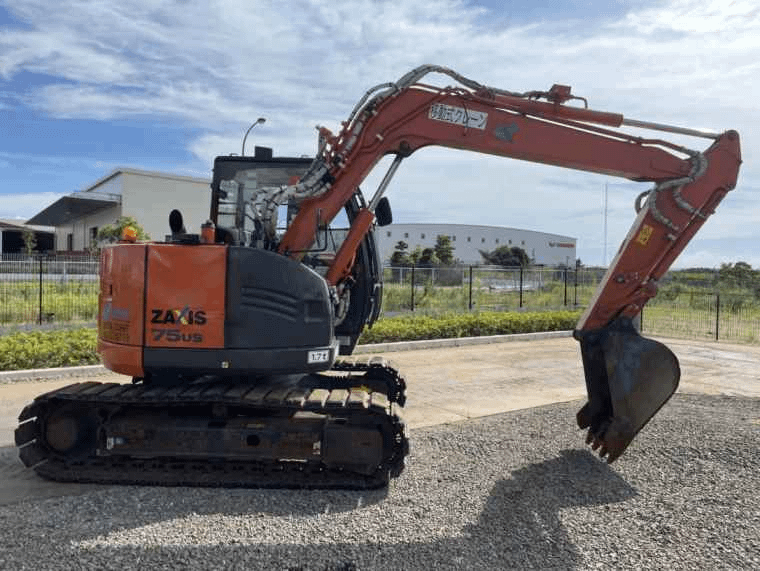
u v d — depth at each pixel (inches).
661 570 134.0
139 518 157.2
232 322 180.9
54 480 183.3
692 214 200.8
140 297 182.1
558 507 168.4
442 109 199.0
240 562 134.3
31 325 466.0
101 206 1889.8
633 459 209.5
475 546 144.3
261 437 184.9
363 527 153.8
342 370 251.8
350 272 213.6
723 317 741.3
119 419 188.2
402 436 184.7
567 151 202.7
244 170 251.9
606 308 204.4
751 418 267.1
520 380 354.9
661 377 192.9
